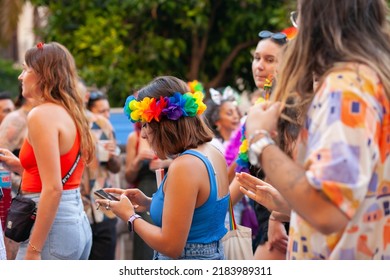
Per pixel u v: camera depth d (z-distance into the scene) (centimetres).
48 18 1030
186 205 346
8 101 725
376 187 256
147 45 969
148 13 979
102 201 378
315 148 246
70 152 427
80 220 436
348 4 261
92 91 707
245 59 1012
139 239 717
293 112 283
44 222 409
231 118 686
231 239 407
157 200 367
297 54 267
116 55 940
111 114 830
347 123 243
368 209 256
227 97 696
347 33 261
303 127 264
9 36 1265
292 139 326
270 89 421
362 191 240
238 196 475
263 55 470
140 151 684
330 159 240
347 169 238
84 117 441
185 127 362
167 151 366
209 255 362
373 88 250
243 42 1002
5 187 498
